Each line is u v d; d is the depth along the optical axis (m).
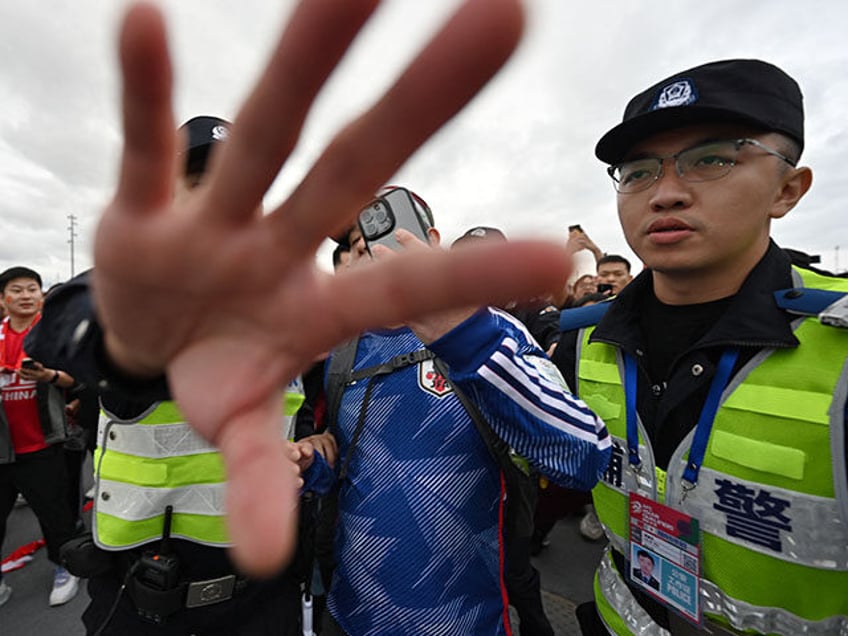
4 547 3.21
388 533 1.15
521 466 1.26
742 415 0.93
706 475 0.97
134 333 0.37
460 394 1.14
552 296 0.27
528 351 1.10
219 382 0.36
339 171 0.30
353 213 0.31
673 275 1.06
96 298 0.36
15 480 2.58
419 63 0.24
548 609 2.51
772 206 1.00
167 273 0.33
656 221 1.00
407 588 1.13
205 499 1.31
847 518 0.81
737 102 0.92
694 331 1.08
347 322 0.33
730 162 0.94
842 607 0.85
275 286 0.34
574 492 1.76
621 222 1.13
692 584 0.99
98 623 1.38
